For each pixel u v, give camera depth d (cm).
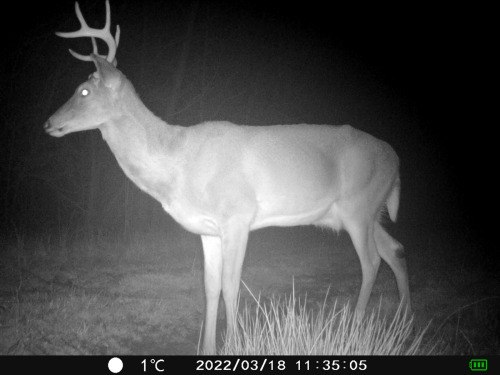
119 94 165
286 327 142
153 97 481
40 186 488
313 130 193
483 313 197
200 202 171
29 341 158
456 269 278
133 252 300
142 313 190
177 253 306
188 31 487
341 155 194
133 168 170
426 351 161
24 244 304
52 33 448
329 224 203
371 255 198
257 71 570
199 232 177
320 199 190
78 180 481
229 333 158
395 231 444
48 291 215
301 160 184
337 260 303
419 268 284
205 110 520
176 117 498
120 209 438
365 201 197
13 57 454
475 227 463
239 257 170
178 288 230
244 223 172
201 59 511
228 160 173
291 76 606
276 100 583
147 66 483
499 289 236
